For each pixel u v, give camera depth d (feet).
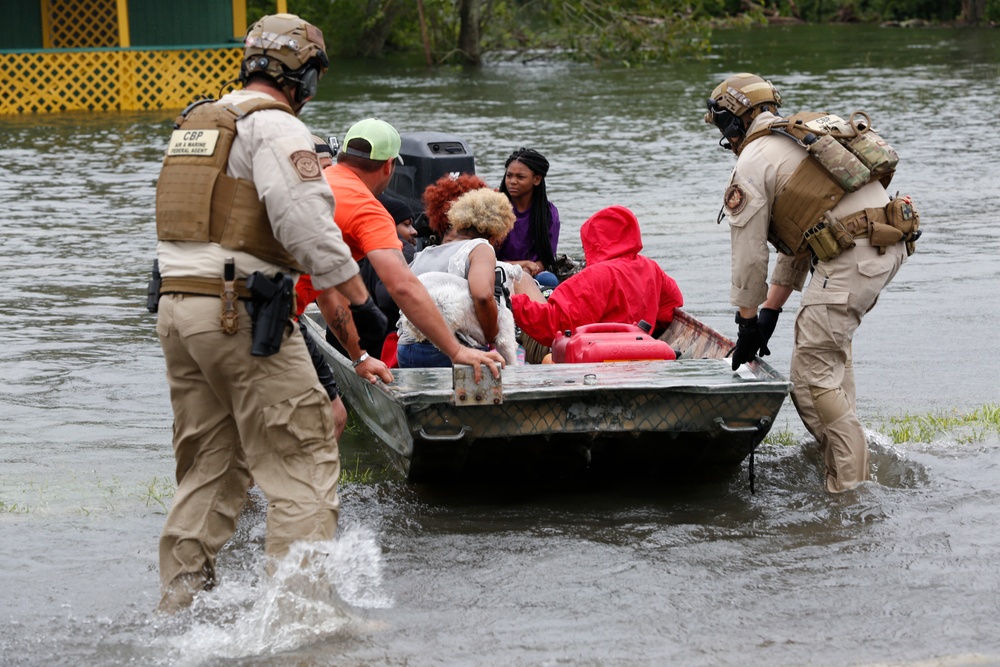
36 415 28.91
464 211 25.13
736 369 23.70
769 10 236.84
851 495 23.31
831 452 23.91
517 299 26.66
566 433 22.49
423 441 22.11
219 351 17.47
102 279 44.86
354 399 27.14
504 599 18.81
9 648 17.15
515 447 22.90
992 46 170.91
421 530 21.85
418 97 114.42
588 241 28.35
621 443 23.26
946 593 18.90
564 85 125.90
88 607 18.58
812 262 24.11
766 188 23.21
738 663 16.67
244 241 17.42
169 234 17.63
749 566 20.10
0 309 40.09
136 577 19.75
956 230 52.90
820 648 17.11
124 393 30.78
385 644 17.22
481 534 21.65
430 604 18.63
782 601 18.69
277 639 17.29
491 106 106.32
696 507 23.07
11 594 19.04
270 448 17.95
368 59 168.45
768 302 25.13
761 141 23.44
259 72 18.47
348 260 17.49
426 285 24.66
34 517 22.39
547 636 17.53
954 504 22.79
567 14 152.56
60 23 122.31
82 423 28.35
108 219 57.98
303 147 17.34
